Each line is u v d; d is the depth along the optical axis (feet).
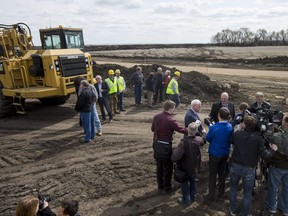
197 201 20.21
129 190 21.59
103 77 62.03
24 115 41.27
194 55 168.86
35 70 36.96
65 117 40.06
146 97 49.78
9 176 23.75
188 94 49.62
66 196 20.94
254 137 17.07
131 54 192.34
